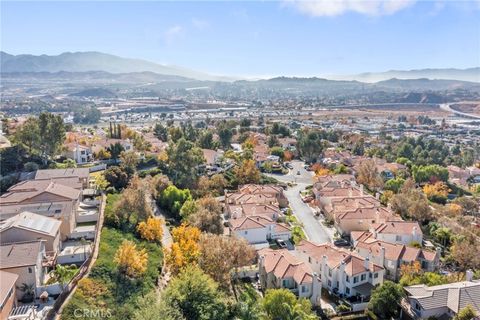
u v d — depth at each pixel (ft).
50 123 387.34
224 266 212.02
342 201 352.69
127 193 278.05
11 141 400.67
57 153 408.05
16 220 215.51
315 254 249.34
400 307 199.41
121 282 194.29
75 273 192.13
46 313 160.15
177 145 394.52
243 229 285.02
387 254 251.39
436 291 196.54
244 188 383.04
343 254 238.68
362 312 210.38
